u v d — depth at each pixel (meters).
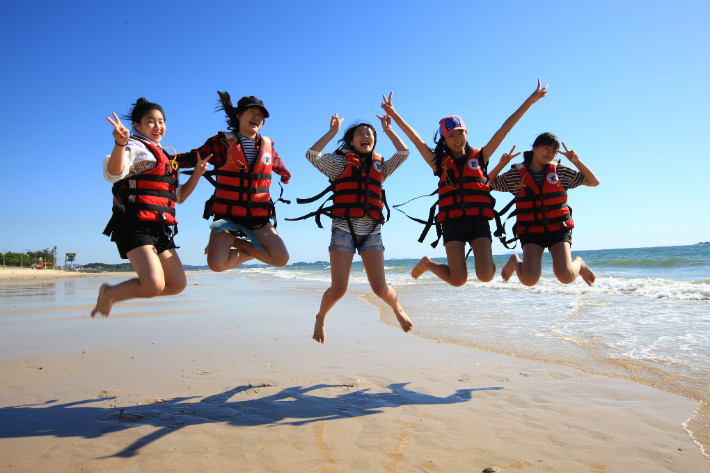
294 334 6.59
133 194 3.62
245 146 4.30
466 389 3.89
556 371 4.34
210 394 3.86
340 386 4.04
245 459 2.67
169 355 5.30
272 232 4.41
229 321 8.07
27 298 14.82
